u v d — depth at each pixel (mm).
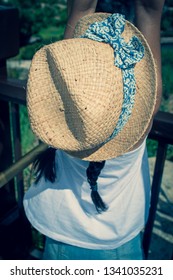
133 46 1196
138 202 1513
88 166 1355
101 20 1319
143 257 1852
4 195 2420
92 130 1160
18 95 1919
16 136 2256
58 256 1704
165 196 3848
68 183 1500
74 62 1174
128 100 1181
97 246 1579
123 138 1277
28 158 1632
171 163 4473
